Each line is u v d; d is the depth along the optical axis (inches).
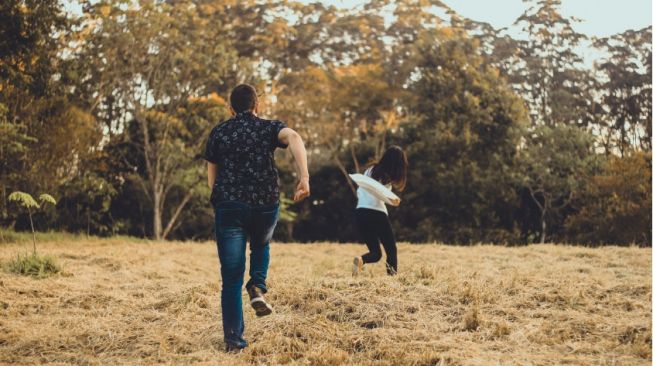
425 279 242.2
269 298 215.5
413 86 1266.0
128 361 169.6
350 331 183.9
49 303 238.1
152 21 931.3
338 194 1186.6
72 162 808.3
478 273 264.5
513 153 1125.1
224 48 1052.5
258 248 173.9
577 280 250.4
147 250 444.8
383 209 272.5
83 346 183.2
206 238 1090.7
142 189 1011.9
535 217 1111.0
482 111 1104.8
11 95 696.4
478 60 1234.6
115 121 1000.2
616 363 157.8
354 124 1250.0
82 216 882.1
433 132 1124.5
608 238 972.6
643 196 973.2
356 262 268.5
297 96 1242.0
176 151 983.6
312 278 244.4
